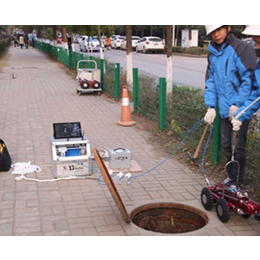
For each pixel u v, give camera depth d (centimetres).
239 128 461
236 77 486
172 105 789
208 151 648
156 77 930
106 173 412
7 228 413
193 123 706
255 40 430
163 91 799
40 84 1573
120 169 600
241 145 492
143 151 706
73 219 437
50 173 579
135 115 986
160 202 486
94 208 467
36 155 664
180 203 482
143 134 816
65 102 1159
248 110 436
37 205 471
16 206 466
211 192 464
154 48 3522
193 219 482
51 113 1002
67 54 2298
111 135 805
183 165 629
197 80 1641
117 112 1023
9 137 770
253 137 543
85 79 1279
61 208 464
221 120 521
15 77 1797
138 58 2888
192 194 513
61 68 2284
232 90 491
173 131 780
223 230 418
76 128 590
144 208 481
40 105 1107
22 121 908
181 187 537
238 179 471
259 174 534
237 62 478
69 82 1648
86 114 995
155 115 892
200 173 591
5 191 510
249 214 420
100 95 1287
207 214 454
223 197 446
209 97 520
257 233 412
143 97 961
